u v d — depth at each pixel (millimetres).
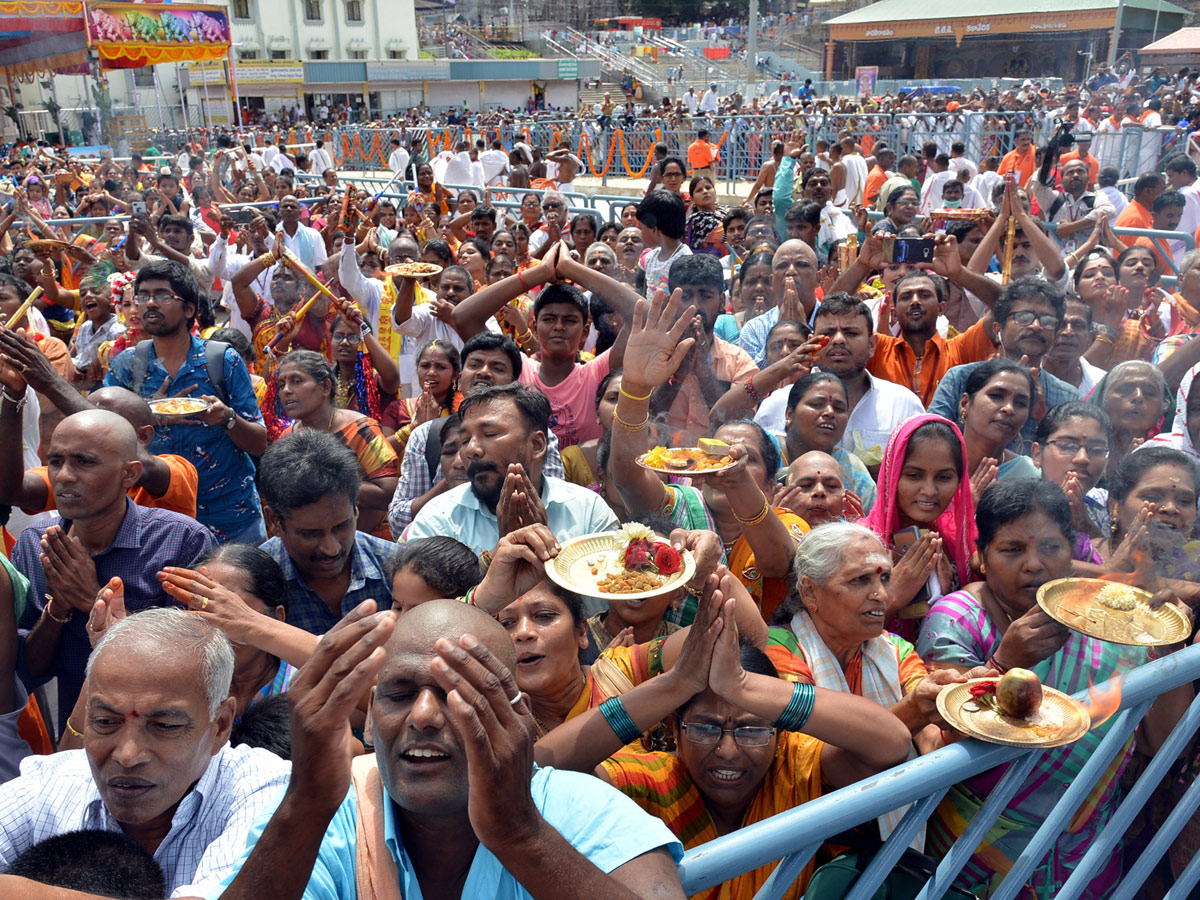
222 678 2137
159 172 18625
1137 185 8562
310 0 51875
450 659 1302
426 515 3404
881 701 2588
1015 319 4426
